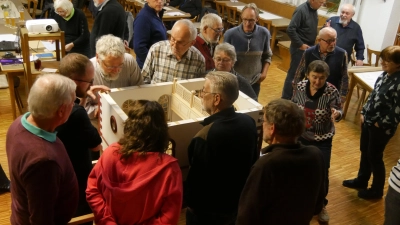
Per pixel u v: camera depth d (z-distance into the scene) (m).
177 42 2.60
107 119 2.12
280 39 7.54
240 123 1.86
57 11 4.16
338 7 6.93
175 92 2.43
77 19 4.27
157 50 2.78
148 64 2.85
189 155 1.87
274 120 1.63
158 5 3.37
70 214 1.61
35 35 3.54
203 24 3.19
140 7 7.10
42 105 1.42
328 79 3.53
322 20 7.12
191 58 2.76
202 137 1.80
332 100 2.76
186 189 1.95
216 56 2.76
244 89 2.80
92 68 1.96
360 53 5.02
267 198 1.62
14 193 1.50
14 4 5.84
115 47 2.29
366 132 3.21
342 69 3.48
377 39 6.31
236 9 7.61
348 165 3.86
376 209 3.23
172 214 1.51
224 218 1.97
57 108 1.44
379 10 6.18
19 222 1.54
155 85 2.38
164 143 1.56
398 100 2.81
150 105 1.54
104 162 1.55
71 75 1.87
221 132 1.79
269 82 6.00
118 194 1.48
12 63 3.82
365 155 3.31
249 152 1.90
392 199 2.06
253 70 3.75
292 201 1.62
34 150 1.38
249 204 1.64
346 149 4.16
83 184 1.91
